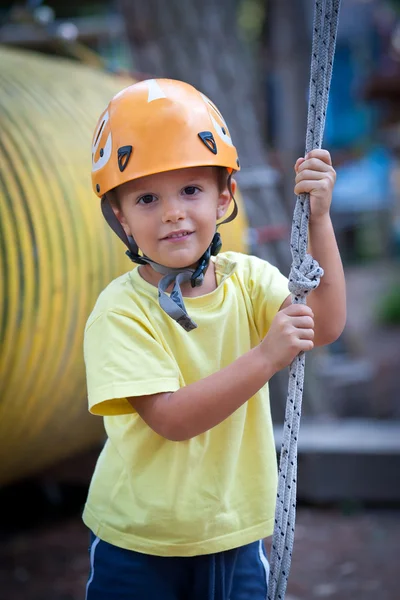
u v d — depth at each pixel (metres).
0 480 4.14
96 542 2.18
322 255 2.00
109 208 2.07
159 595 2.10
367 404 6.72
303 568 4.13
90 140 4.14
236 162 2.01
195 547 2.06
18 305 3.32
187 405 1.86
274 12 8.24
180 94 1.95
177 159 1.88
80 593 3.85
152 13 6.09
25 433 3.75
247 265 2.21
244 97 6.22
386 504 4.84
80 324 3.69
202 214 1.95
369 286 16.48
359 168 19.75
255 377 1.85
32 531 4.61
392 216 20.20
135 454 2.08
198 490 2.06
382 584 3.92
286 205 6.95
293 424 1.96
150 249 1.96
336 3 1.86
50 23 5.85
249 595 2.19
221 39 6.15
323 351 6.71
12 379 3.42
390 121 14.23
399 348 10.46
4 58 4.40
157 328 2.01
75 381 3.82
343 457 4.83
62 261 3.54
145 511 2.07
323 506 4.89
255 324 2.17
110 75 5.51
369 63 17.69
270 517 2.15
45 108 4.04
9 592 3.86
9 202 3.41
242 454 2.15
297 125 8.18
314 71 1.90
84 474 4.93
